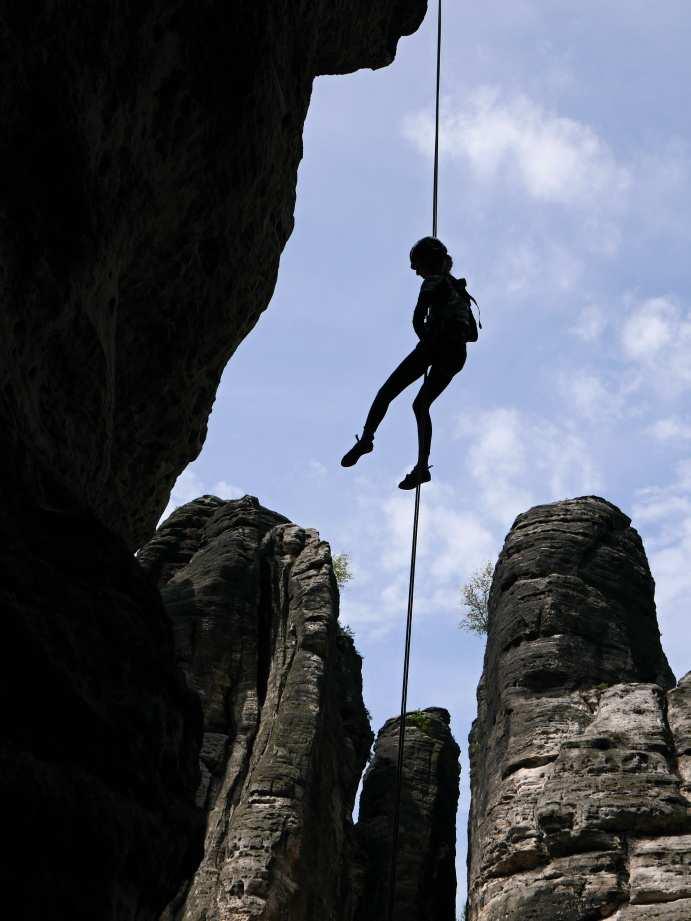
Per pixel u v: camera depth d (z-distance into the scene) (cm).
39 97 759
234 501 5147
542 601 4216
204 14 987
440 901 4594
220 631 4388
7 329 729
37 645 570
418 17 1894
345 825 4138
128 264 1102
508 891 3278
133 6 877
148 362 1223
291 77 1282
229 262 1229
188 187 1084
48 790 538
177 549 5078
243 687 4244
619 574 4406
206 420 1437
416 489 1102
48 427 807
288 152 1327
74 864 548
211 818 3694
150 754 648
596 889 3125
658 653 4234
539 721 3784
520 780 3612
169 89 978
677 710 3684
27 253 750
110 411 920
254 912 3306
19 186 743
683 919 2964
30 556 627
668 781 3366
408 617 1088
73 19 784
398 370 1095
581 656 4016
